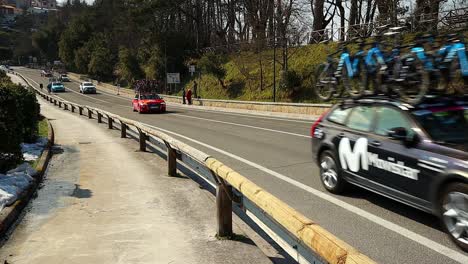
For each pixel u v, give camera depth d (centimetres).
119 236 568
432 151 512
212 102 3978
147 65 7025
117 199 753
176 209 688
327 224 593
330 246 268
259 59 4300
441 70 780
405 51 859
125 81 8138
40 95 6769
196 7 7381
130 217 649
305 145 1349
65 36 11612
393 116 599
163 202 730
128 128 1641
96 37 10300
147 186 847
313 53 3844
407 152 545
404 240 527
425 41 846
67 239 560
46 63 15325
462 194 463
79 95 6956
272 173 945
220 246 527
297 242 338
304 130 1775
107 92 7650
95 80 9188
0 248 532
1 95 894
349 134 677
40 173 930
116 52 9206
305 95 3559
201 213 664
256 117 2648
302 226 311
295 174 926
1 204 666
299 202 705
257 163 1074
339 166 709
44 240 557
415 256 480
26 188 779
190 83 5884
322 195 738
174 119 2681
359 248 507
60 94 7175
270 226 411
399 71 841
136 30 7919
